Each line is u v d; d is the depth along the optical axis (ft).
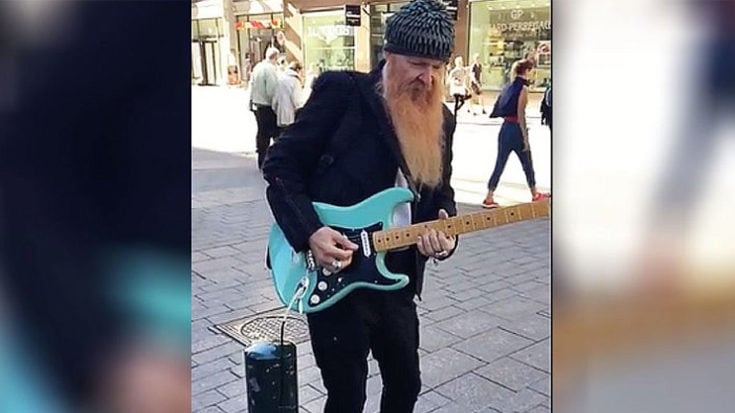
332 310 5.65
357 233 5.56
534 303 11.43
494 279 12.66
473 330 10.35
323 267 5.54
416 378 6.08
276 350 6.31
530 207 6.09
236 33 61.77
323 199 5.62
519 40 39.34
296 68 24.02
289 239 5.58
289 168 5.59
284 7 54.34
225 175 23.62
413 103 5.44
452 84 28.78
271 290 12.13
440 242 5.70
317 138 5.55
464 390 8.57
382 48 5.79
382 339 5.87
